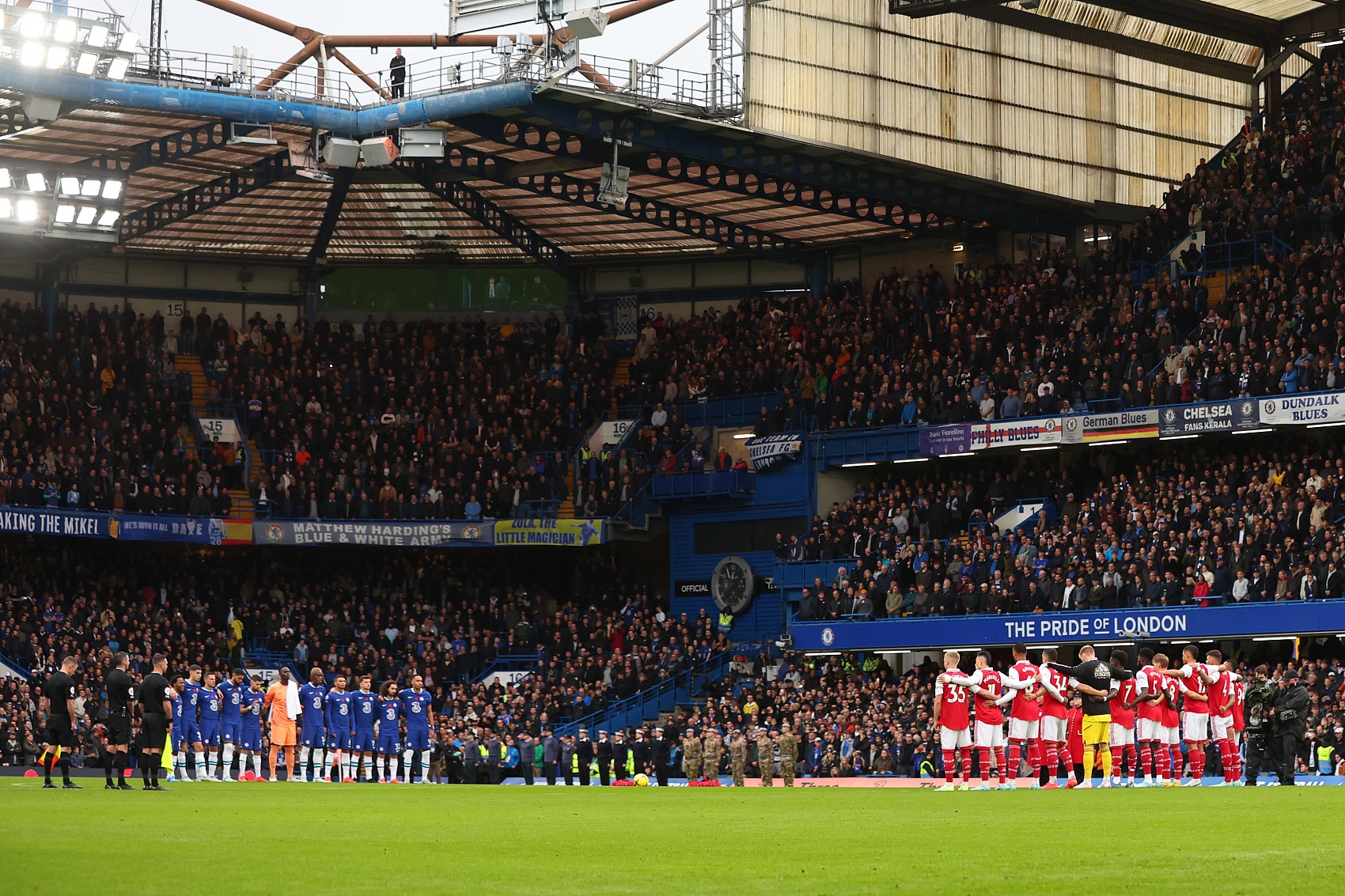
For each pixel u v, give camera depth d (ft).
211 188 175.94
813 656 157.89
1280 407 138.51
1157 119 178.91
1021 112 168.35
